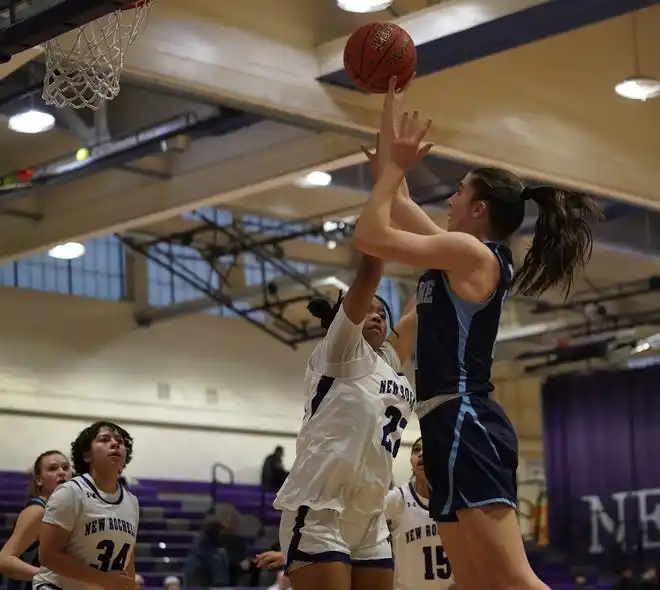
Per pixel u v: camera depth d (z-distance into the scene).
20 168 12.53
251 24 8.41
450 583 5.88
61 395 16.86
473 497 3.51
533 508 22.34
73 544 5.65
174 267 18.36
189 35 7.98
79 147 11.78
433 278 3.72
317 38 8.84
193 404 18.23
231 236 15.93
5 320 16.55
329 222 15.11
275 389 19.31
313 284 17.11
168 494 17.59
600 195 10.87
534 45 10.19
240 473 18.72
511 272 3.76
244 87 8.28
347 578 4.12
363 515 4.26
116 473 5.79
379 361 4.34
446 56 8.38
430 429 3.63
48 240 12.52
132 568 5.93
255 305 18.69
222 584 14.24
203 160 11.02
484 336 3.65
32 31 5.38
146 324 17.86
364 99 9.02
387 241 3.53
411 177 12.85
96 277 17.72
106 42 6.40
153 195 11.48
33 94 9.85
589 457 21.33
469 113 9.57
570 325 18.94
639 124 11.02
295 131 10.27
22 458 16.39
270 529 17.27
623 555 20.56
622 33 10.72
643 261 17.73
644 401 20.83
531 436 22.73
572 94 10.45
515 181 3.85
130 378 17.66
